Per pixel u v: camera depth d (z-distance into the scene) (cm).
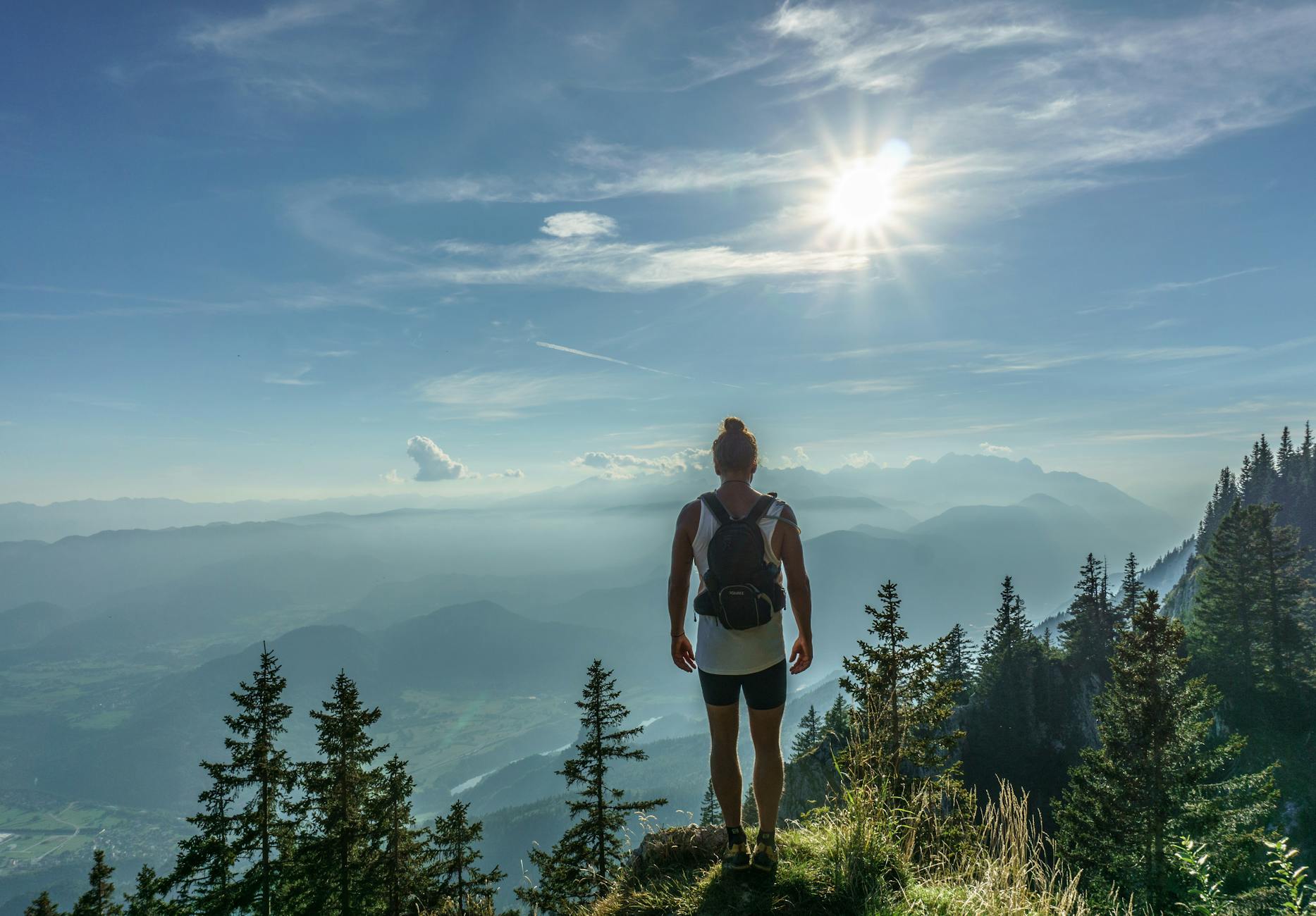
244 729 2309
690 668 404
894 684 1410
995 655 5712
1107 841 2075
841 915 344
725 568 366
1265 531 4241
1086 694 5384
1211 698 2192
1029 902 350
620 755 2194
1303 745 3581
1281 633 4112
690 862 483
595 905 474
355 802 2330
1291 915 320
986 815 421
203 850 2212
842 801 435
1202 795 2086
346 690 2347
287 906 2238
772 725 378
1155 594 2334
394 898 2212
